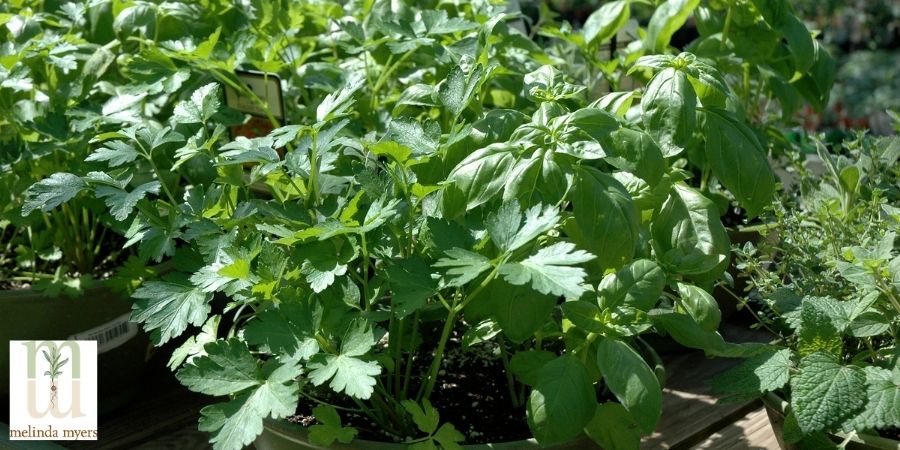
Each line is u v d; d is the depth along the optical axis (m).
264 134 0.97
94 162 0.83
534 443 0.56
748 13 1.03
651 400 0.55
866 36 3.26
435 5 1.10
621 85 1.09
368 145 0.63
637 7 2.64
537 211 0.55
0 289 0.89
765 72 1.01
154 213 0.74
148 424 0.81
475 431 0.64
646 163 0.64
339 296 0.61
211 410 0.54
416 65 1.01
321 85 0.90
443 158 0.65
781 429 0.64
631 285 0.59
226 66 0.84
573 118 0.63
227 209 0.71
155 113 1.00
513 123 0.69
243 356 0.56
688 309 0.64
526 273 0.51
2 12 0.98
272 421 0.59
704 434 0.75
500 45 0.92
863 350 0.68
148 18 0.97
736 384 0.61
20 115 0.91
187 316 0.60
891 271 0.62
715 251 0.69
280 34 0.93
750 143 0.73
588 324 0.58
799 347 0.62
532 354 0.61
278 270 0.58
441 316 0.68
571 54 1.19
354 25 0.90
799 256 0.73
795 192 0.96
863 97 3.01
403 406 0.62
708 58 1.03
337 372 0.54
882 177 0.80
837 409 0.56
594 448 0.59
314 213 0.66
